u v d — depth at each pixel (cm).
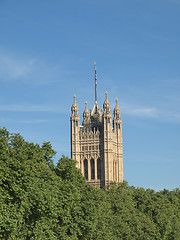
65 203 10781
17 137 10050
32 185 9231
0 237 8475
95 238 12169
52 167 11381
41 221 9656
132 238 14112
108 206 14038
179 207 18788
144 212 16100
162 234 15838
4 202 8712
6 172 8800
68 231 11244
